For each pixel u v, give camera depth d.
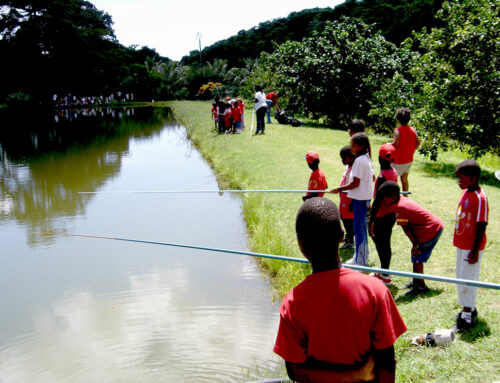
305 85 21.53
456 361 3.44
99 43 59.78
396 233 6.51
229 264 6.79
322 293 1.74
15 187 12.95
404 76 19.70
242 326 4.99
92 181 13.41
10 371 4.41
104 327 5.14
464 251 3.76
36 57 51.47
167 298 5.75
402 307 4.47
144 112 44.06
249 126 20.69
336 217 1.81
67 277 6.62
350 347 1.73
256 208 8.89
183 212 9.83
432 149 10.88
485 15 10.42
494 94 10.11
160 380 4.14
